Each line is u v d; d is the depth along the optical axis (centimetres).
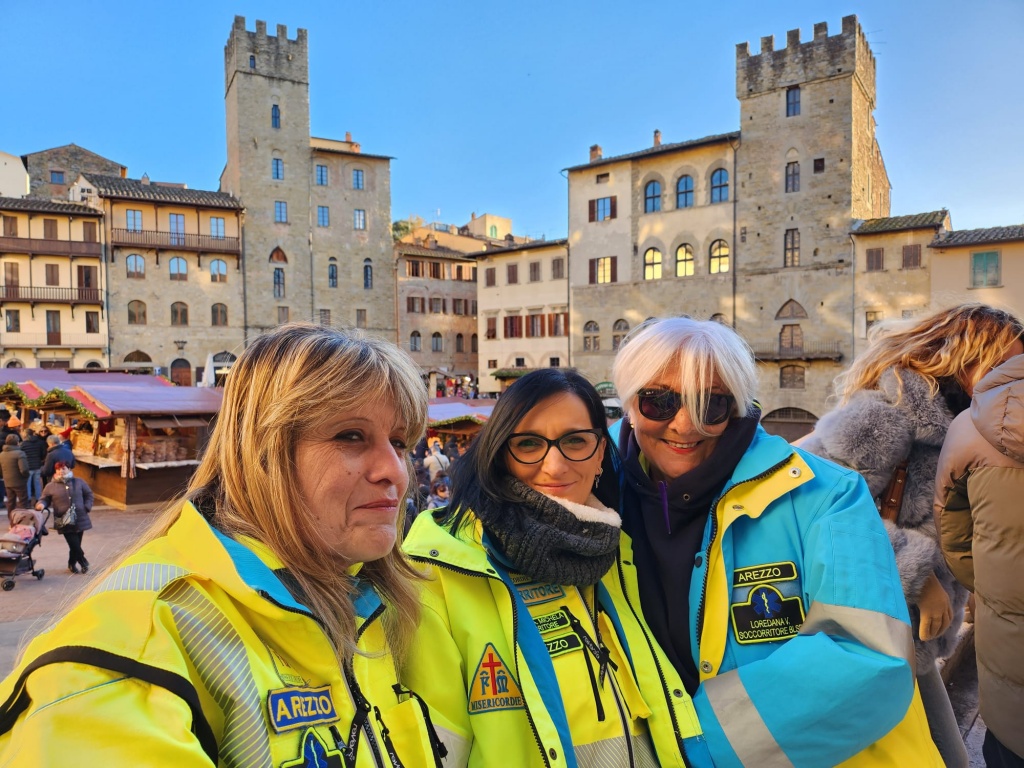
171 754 85
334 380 118
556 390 177
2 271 4228
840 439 238
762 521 191
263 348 124
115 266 4434
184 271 4606
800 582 186
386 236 5272
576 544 169
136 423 1541
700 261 3956
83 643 91
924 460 234
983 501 182
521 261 4756
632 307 4209
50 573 961
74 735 82
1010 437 171
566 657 171
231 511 122
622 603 191
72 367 4394
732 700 169
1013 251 3067
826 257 3550
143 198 4428
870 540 180
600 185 4359
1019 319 238
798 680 162
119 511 1523
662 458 197
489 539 182
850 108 3500
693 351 184
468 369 5597
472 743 161
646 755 173
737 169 3828
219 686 101
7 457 1355
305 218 4978
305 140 4988
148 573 105
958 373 233
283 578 118
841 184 3519
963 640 413
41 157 5419
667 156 4084
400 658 149
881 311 3394
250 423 120
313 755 106
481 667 163
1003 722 184
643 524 206
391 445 133
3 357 4275
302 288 4953
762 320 3744
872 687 156
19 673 92
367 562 147
